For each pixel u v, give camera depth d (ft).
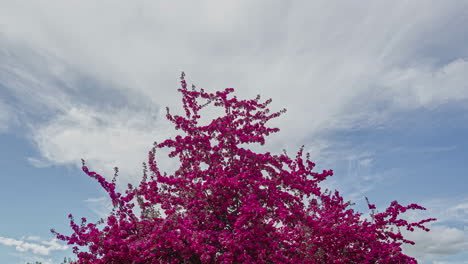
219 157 32.12
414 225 35.47
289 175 30.48
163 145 31.83
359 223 35.86
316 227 30.09
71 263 26.48
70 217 26.50
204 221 27.96
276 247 25.90
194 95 34.81
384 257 32.68
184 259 24.79
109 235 25.76
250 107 34.99
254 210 24.64
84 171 27.48
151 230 26.89
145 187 30.53
